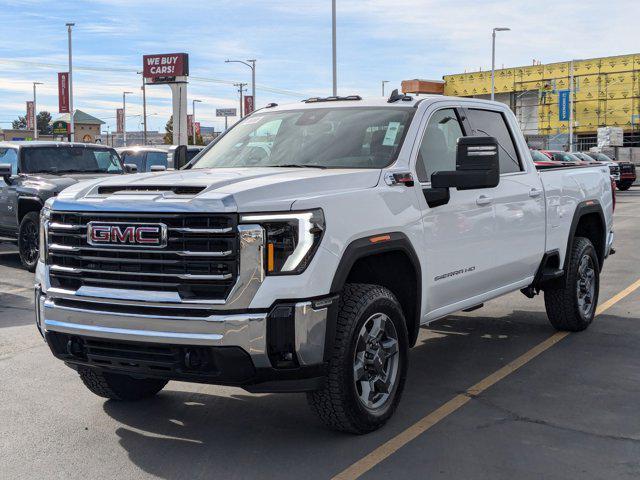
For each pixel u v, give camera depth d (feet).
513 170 20.53
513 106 245.86
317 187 14.19
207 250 12.94
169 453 14.19
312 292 13.17
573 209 23.22
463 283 17.97
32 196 36.83
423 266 16.25
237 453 14.10
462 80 257.55
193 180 14.19
